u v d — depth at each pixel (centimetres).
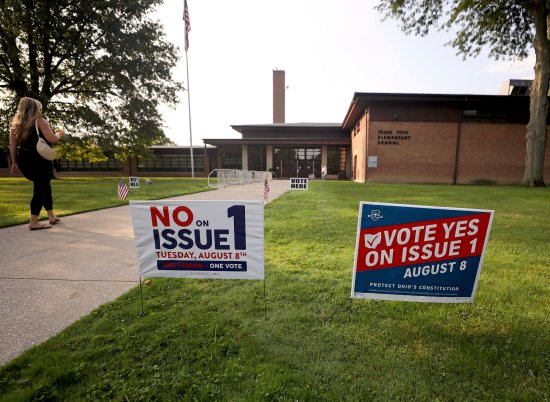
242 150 3575
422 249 235
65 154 3039
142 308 246
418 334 217
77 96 2477
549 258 388
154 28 2436
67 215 707
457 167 2342
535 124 1792
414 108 2331
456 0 1772
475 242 234
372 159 2375
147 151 3012
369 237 233
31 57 2139
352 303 264
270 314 244
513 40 1981
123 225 597
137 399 157
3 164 3491
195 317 238
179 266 258
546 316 242
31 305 261
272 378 171
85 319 234
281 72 4456
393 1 1870
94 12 2047
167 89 2598
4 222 589
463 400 157
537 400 158
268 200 1042
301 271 343
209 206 246
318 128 3819
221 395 160
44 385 163
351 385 167
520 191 1470
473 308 254
